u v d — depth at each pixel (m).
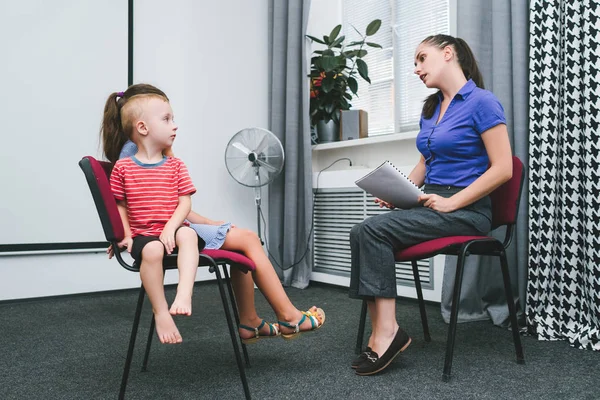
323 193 3.15
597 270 1.74
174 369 1.53
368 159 3.06
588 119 1.77
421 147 1.66
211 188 3.26
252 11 3.50
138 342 1.85
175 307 1.10
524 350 1.70
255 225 3.45
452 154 1.56
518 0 2.00
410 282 2.64
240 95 3.42
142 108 1.31
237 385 1.37
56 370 1.53
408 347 1.74
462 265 1.39
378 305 1.46
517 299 2.04
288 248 3.15
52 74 2.76
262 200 3.48
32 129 2.70
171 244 1.18
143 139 1.32
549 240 1.90
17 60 2.66
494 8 2.08
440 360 1.59
